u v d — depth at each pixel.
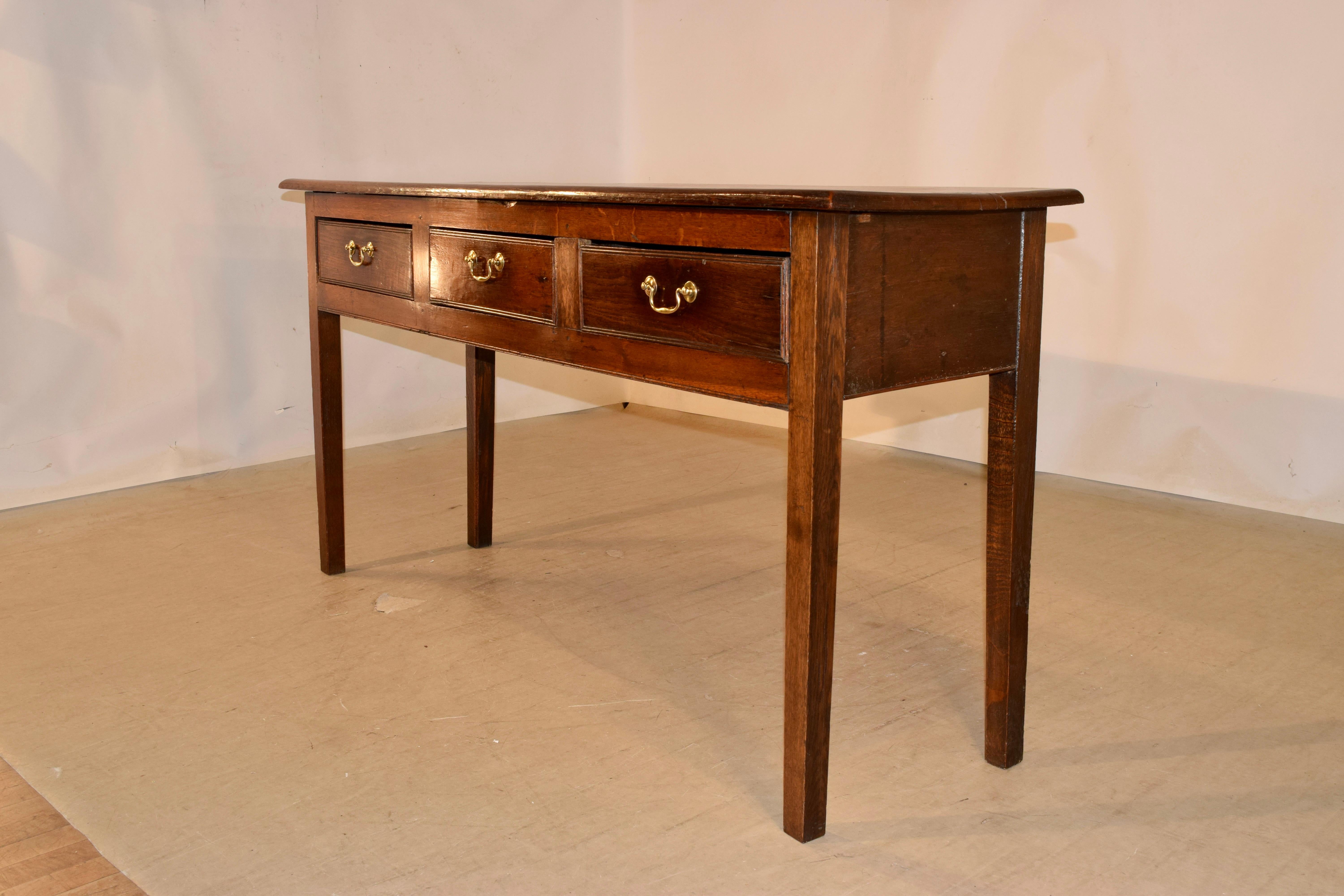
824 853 1.37
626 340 1.49
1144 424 3.14
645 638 2.05
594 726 1.71
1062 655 1.97
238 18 3.21
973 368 1.43
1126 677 1.88
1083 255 3.19
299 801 1.49
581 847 1.38
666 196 1.34
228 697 1.81
